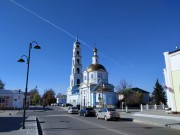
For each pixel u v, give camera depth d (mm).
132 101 77062
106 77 80812
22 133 14219
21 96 66062
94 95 74688
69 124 21312
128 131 15297
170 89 28938
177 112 27828
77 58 97125
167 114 28156
